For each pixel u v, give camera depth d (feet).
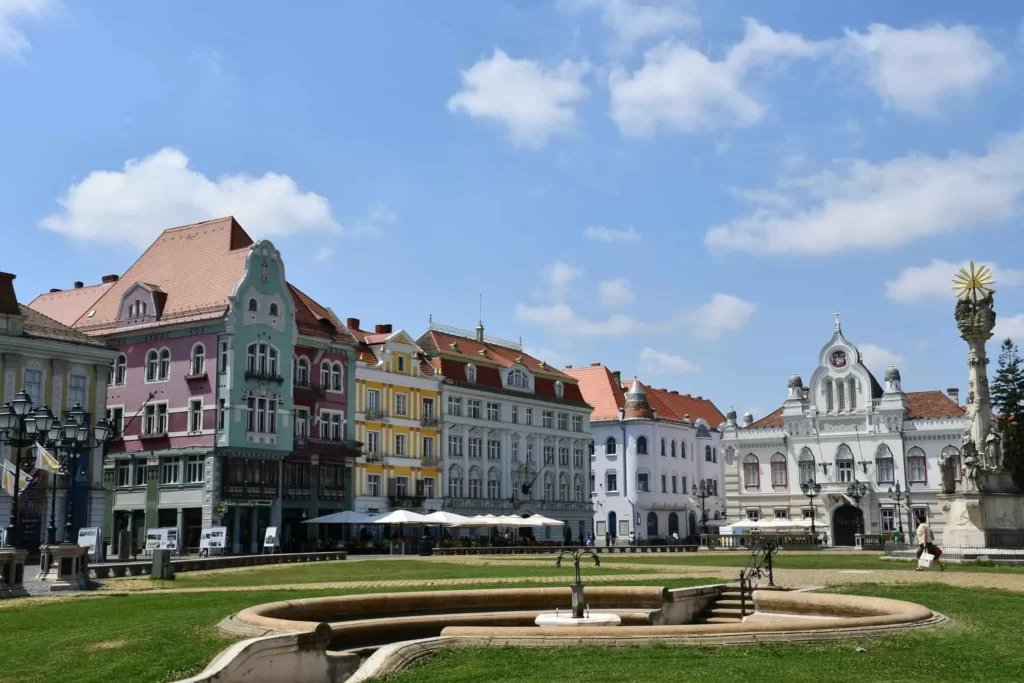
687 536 413.80
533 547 249.75
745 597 91.71
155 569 132.87
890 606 73.97
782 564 166.40
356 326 319.06
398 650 56.54
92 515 216.95
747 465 358.64
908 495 331.36
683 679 49.49
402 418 302.25
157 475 254.06
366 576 136.05
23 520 204.54
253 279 256.11
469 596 83.41
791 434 352.28
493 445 336.90
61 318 291.38
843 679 49.73
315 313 285.64
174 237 285.02
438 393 317.42
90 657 61.67
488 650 58.23
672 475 409.28
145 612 83.66
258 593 103.86
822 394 349.82
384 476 293.23
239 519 248.93
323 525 268.82
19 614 85.51
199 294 261.44
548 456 359.66
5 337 207.00
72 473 138.62
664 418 409.90
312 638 57.00
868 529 336.08
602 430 398.62
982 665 53.93
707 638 59.00
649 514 392.88
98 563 164.04
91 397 222.48
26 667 59.57
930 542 144.15
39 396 213.05
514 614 81.15
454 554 239.30
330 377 279.08
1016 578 120.78
